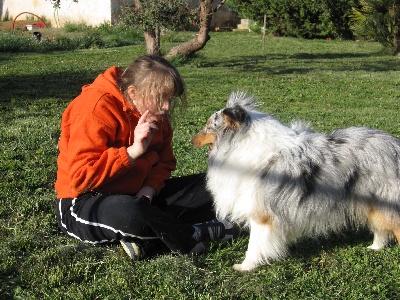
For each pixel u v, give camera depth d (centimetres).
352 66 842
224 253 199
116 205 179
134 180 191
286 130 186
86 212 184
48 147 319
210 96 566
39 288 170
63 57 898
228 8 1534
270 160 179
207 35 822
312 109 509
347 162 184
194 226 199
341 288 176
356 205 189
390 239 206
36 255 188
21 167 283
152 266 183
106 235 186
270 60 905
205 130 193
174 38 1180
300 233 191
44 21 1493
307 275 184
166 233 184
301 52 1040
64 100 513
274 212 179
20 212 224
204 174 212
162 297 166
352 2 1261
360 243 211
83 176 175
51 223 217
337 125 423
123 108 183
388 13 1019
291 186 178
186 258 189
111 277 177
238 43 1170
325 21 1302
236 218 189
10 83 609
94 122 177
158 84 176
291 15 1329
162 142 205
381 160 185
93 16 1340
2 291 168
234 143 182
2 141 330
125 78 181
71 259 188
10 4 1620
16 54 948
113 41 1121
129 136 185
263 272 185
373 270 189
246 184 181
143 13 705
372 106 538
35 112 446
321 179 181
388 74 755
